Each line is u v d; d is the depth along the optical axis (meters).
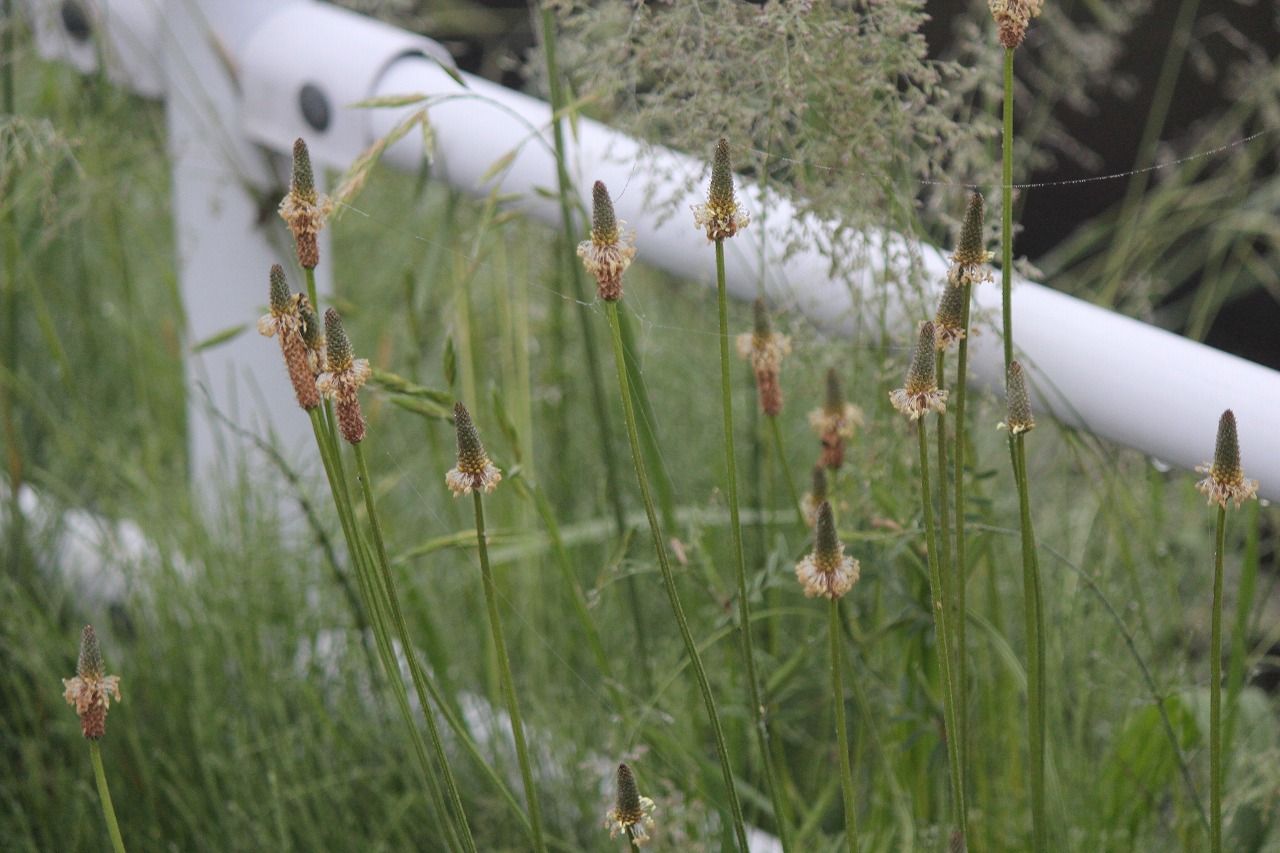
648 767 1.01
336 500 0.82
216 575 1.09
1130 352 0.91
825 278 0.98
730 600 0.96
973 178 1.01
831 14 0.91
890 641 1.02
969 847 0.89
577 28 1.04
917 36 0.91
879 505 0.98
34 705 1.06
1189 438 0.90
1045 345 0.92
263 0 1.11
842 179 0.92
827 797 0.98
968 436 0.96
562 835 1.03
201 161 1.15
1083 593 1.07
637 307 1.04
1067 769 1.00
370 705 1.07
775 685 0.99
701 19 0.92
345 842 1.01
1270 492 0.89
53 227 1.14
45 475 1.17
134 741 1.01
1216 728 0.81
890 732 0.99
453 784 0.82
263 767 1.04
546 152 1.03
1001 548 1.09
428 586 1.14
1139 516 1.06
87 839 1.02
